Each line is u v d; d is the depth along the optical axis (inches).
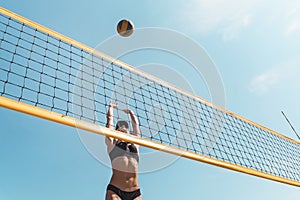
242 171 163.5
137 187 126.5
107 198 119.6
